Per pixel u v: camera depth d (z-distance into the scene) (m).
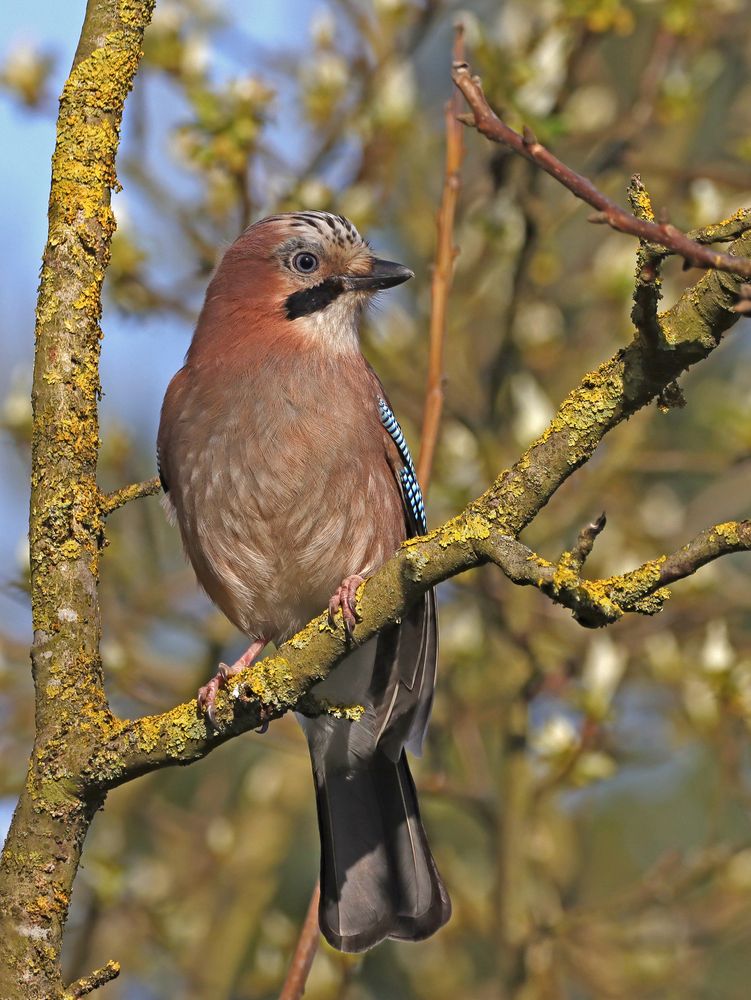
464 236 11.64
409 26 11.30
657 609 5.02
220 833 11.43
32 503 5.64
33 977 5.20
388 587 5.53
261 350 8.01
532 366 11.71
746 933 10.86
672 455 11.06
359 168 10.74
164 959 11.70
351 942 7.48
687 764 14.14
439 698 11.09
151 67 10.21
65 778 5.36
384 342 11.18
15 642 11.12
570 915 10.11
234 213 10.52
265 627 8.28
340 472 7.84
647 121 10.85
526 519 5.40
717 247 5.66
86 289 5.68
